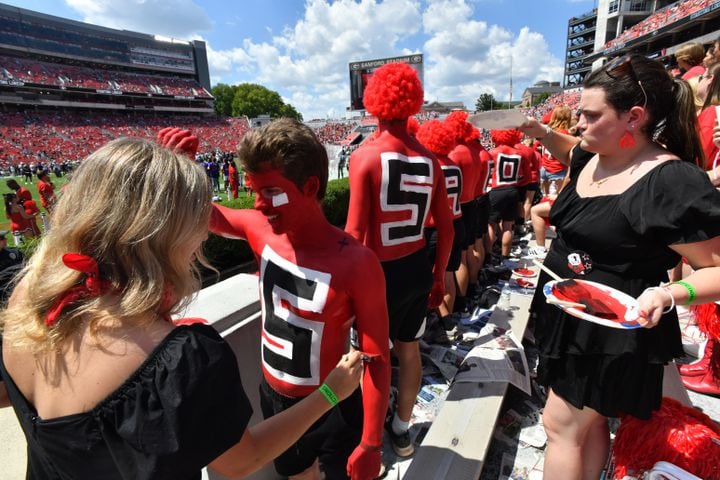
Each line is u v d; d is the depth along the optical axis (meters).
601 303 1.26
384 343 1.33
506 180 4.98
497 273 4.71
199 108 64.06
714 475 1.37
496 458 2.24
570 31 72.75
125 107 55.50
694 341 3.04
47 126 43.41
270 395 1.51
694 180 1.15
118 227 0.72
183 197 0.77
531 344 3.36
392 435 2.24
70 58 54.25
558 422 1.57
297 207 1.25
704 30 33.03
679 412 1.57
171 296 0.80
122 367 0.71
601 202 1.34
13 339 0.75
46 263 0.78
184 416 0.68
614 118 1.27
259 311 1.83
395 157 1.89
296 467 1.53
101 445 0.70
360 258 1.28
